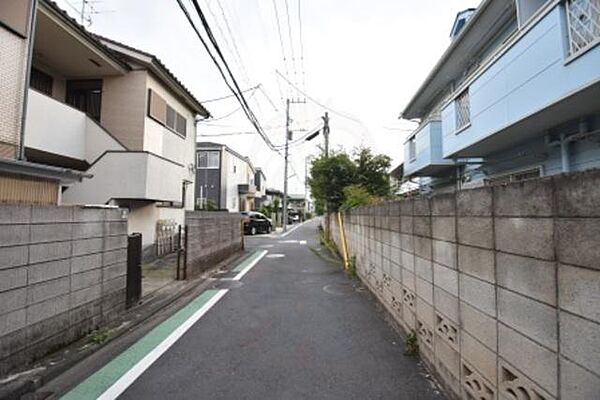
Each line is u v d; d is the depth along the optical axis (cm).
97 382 293
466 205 243
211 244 912
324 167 1331
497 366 203
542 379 164
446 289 278
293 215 4347
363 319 472
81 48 853
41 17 722
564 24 429
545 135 579
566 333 149
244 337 402
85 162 867
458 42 839
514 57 530
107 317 422
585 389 138
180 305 548
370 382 293
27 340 297
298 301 570
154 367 322
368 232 653
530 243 173
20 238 289
